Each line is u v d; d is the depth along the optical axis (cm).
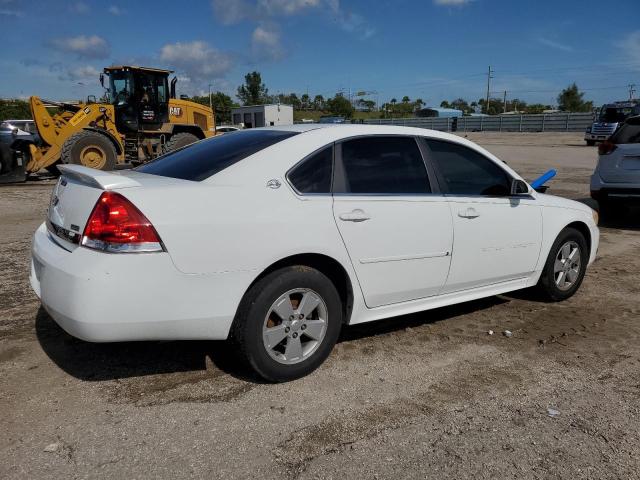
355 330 443
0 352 382
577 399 339
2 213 946
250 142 374
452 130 6444
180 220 301
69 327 298
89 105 1478
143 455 273
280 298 335
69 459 269
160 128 1631
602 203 912
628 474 268
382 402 330
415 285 398
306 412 316
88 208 300
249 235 318
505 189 459
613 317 484
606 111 3197
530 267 482
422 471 267
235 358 379
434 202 402
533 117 6022
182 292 303
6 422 299
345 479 260
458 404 330
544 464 274
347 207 357
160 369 363
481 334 440
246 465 268
